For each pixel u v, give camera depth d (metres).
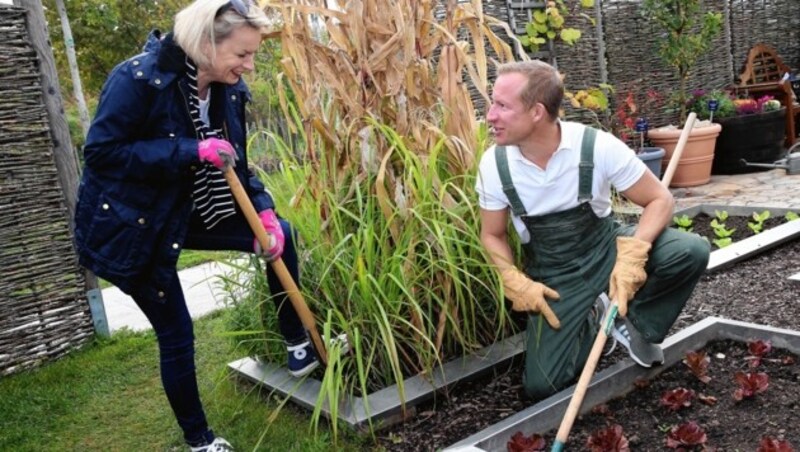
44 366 3.81
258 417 2.74
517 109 2.24
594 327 2.54
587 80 7.02
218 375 3.18
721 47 8.25
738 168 7.29
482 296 2.86
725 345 2.71
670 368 2.59
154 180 2.15
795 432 2.05
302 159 3.04
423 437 2.41
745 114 7.23
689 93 7.80
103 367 3.63
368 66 2.79
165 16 12.32
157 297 2.23
